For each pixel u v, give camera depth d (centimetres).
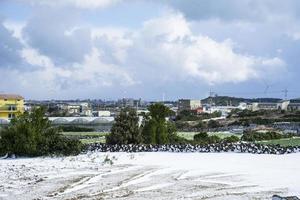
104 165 2448
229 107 14850
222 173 2192
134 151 3172
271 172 2223
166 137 3709
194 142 3728
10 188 1770
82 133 5362
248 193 1700
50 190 1739
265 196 1639
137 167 2384
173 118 8538
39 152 2848
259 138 4509
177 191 1738
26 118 2980
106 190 1748
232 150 3173
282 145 3603
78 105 14125
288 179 2016
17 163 2512
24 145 2805
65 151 2884
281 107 12731
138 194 1673
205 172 2222
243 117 8550
